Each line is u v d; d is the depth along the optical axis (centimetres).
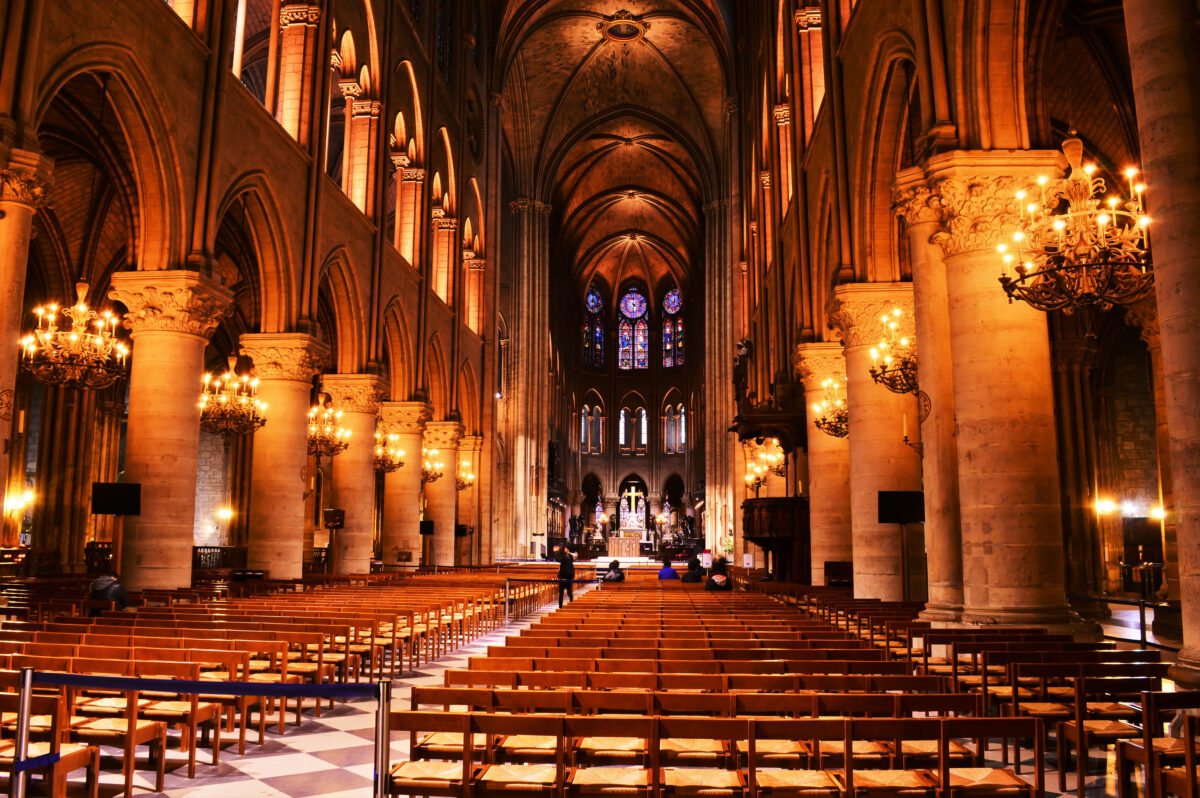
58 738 540
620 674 632
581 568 3900
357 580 2084
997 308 1066
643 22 4644
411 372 2983
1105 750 770
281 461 2031
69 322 2398
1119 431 2595
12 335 1152
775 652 774
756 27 3247
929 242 1181
